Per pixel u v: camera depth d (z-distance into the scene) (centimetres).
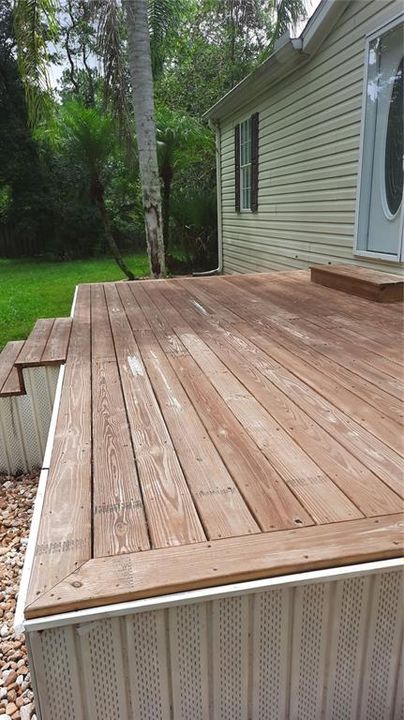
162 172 891
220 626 98
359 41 408
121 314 339
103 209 855
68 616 88
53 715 98
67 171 1355
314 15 448
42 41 596
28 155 1446
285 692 107
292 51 486
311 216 542
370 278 366
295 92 549
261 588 95
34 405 265
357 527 108
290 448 144
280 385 196
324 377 204
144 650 96
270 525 109
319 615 102
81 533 107
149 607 91
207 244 1089
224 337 271
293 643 103
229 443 147
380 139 396
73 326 306
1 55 1367
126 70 627
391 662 110
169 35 814
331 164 482
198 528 108
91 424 161
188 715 104
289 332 279
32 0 560
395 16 355
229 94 689
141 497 120
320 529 107
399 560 100
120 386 196
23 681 156
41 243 1560
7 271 1277
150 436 152
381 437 151
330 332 277
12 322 680
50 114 654
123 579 93
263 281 475
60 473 131
